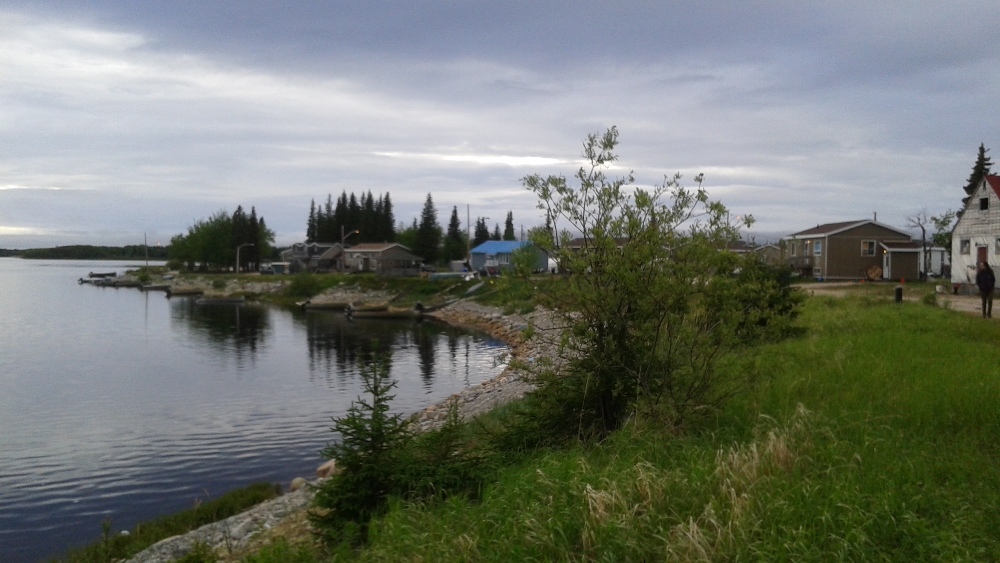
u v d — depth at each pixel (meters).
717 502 5.54
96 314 61.22
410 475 7.54
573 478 6.28
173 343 41.03
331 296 72.25
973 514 5.35
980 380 9.56
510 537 5.50
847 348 12.79
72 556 11.38
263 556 7.00
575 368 8.62
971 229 35.94
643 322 8.29
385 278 75.00
